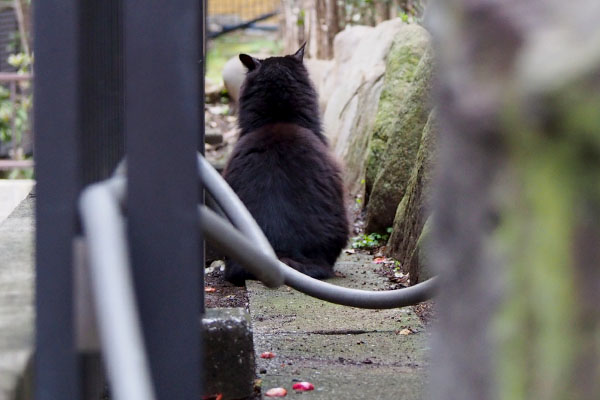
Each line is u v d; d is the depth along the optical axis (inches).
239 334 203.9
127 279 93.7
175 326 117.5
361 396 206.7
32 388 134.0
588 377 50.2
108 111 155.6
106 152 153.3
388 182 458.3
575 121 48.0
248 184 407.2
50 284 115.6
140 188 114.8
